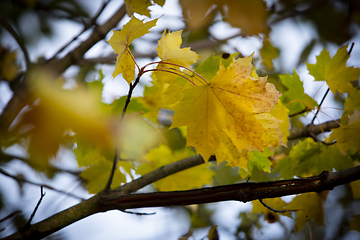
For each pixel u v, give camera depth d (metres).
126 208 0.93
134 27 0.90
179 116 0.91
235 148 0.93
